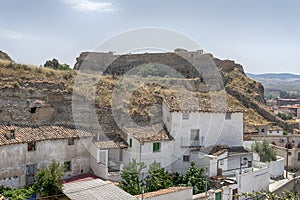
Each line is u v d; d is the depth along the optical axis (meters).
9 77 25.34
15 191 17.83
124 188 18.55
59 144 21.06
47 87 25.39
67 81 28.31
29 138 19.97
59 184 17.28
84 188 16.98
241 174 22.45
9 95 23.11
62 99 24.94
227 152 24.25
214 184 21.80
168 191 17.88
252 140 31.34
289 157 32.38
